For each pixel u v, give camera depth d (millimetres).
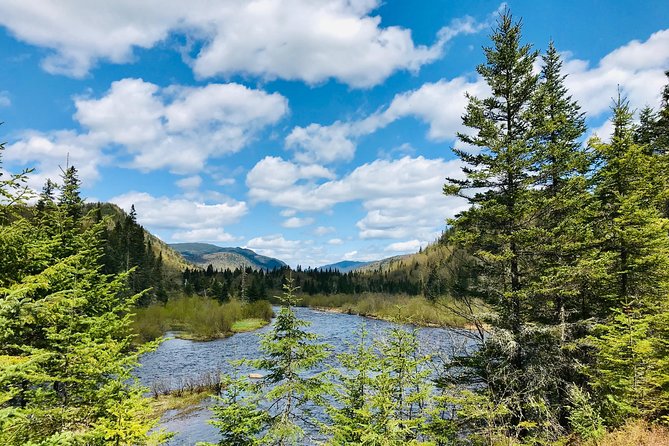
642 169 14578
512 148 13125
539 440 11000
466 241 14172
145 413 10555
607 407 11688
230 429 9789
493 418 10867
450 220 14516
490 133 14219
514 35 14781
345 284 139250
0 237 9109
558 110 19828
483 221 14305
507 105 14992
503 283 14164
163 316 58000
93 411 9500
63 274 10086
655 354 11586
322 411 18359
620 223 13984
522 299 13742
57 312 9039
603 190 15422
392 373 11539
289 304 10594
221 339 53562
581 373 12844
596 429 10875
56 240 11438
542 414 11953
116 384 9930
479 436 11289
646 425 10695
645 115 21188
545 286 12977
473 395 11039
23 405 9562
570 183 13578
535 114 14219
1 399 6188
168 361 37500
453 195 15094
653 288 14117
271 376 10539
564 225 13484
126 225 90375
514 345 12195
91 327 10625
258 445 9406
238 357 39188
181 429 20141
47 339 9914
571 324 12859
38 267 10281
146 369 33969
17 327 8617
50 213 12352
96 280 13125
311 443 12562
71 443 6117
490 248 14438
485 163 14500
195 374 31656
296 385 9969
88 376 9891
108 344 10133
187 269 136000
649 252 13672
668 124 19141
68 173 12977
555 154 13891
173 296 96750
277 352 10367
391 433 9008
